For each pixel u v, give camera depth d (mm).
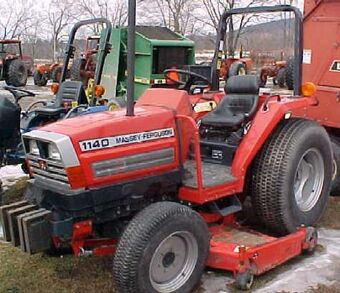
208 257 3795
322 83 6043
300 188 4629
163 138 3779
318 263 4207
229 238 4137
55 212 3441
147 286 3389
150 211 3453
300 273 4035
